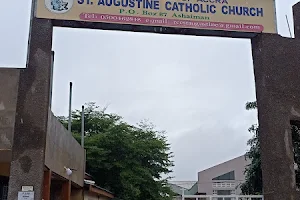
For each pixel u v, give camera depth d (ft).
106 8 28.66
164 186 69.67
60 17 27.91
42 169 25.25
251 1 30.83
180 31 29.86
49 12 27.86
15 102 26.09
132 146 66.85
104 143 67.36
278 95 29.68
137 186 65.26
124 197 65.21
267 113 29.25
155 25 28.96
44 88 26.40
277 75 30.07
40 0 27.91
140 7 29.07
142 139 71.41
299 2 32.24
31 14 28.07
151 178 66.33
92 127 77.41
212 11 30.01
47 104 26.37
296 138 35.81
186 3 29.76
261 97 29.96
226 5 30.35
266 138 29.04
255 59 30.99
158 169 69.77
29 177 24.99
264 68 29.96
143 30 29.53
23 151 25.35
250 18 30.53
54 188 45.96
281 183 28.09
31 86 26.35
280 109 29.45
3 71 26.45
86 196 52.70
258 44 30.63
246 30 30.25
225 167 133.90
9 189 24.72
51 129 31.50
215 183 129.29
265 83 29.71
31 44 27.02
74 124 77.25
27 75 26.50
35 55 26.86
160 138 73.00
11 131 25.67
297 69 30.63
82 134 65.36
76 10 28.27
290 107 29.73
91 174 66.28
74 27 28.84
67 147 40.75
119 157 67.10
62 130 37.60
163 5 29.40
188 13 29.60
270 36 30.60
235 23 30.17
